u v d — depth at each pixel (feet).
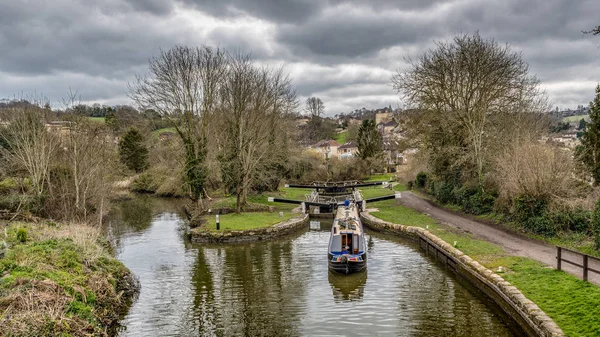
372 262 72.84
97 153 105.09
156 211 143.95
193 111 117.50
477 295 54.34
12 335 32.50
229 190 145.07
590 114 83.71
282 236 98.27
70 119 105.19
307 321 47.52
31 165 96.37
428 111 115.75
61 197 97.55
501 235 76.79
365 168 233.14
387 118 513.04
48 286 41.01
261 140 120.88
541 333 36.50
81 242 60.59
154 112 124.47
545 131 116.57
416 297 54.44
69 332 36.55
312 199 148.56
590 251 58.70
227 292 58.34
